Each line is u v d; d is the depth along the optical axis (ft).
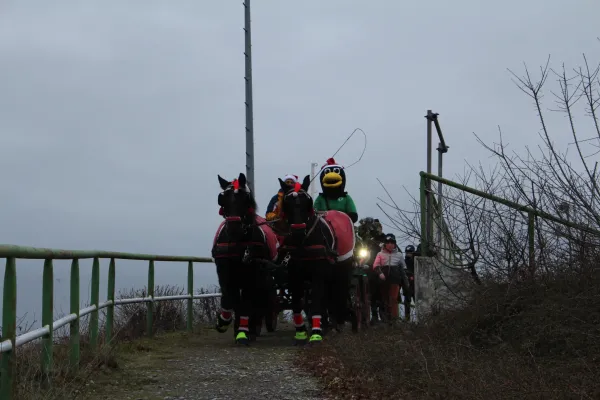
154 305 45.50
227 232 36.35
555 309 27.43
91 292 30.81
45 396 21.75
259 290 39.32
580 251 29.09
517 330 29.50
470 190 35.04
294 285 38.24
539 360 25.71
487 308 31.14
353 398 24.11
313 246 36.70
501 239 33.12
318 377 28.12
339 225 39.81
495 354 27.32
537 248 31.78
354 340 34.55
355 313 42.19
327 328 41.22
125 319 40.11
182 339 41.70
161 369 29.89
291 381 27.30
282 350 36.19
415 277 37.93
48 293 23.80
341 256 39.34
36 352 23.89
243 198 35.96
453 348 28.60
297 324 38.63
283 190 37.63
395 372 26.25
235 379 27.73
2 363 20.20
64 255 25.02
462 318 31.86
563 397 20.57
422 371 24.79
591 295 27.04
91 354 29.30
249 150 66.64
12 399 20.43
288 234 37.32
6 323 20.22
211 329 49.29
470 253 34.22
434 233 38.55
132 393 25.16
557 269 29.91
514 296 30.89
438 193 36.88
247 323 38.65
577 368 23.53
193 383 26.96
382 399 23.75
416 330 34.04
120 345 34.09
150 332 41.14
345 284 40.47
